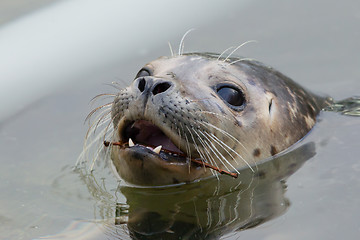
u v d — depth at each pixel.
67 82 29.88
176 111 17.28
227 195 17.55
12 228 16.69
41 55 33.53
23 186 19.58
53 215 17.19
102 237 15.41
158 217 16.30
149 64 20.62
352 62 30.56
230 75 19.92
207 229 15.28
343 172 18.20
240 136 19.36
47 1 41.19
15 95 29.00
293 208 16.00
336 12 37.00
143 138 18.70
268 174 18.94
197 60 20.16
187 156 18.02
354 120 22.97
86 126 24.25
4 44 35.28
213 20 36.97
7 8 40.38
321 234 14.38
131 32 35.94
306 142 21.25
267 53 31.88
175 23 36.97
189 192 17.94
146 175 17.92
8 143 23.56
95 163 20.84
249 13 37.81
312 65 30.34
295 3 38.84
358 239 14.01
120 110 17.69
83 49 34.03
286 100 21.70
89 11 39.34
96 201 17.88
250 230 14.97
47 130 24.53
